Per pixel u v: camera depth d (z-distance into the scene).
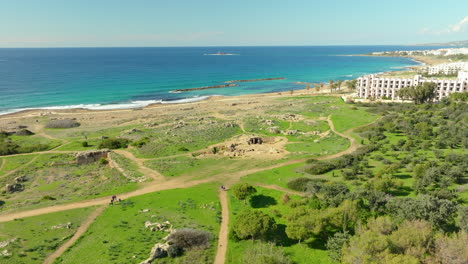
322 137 131.38
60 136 140.50
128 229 62.59
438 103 173.38
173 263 51.75
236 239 58.75
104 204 75.69
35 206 74.56
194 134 137.12
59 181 95.12
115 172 99.62
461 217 54.69
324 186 74.19
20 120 168.25
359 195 66.88
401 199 62.94
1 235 60.66
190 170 97.31
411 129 124.00
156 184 87.62
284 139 131.62
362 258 44.22
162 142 126.31
